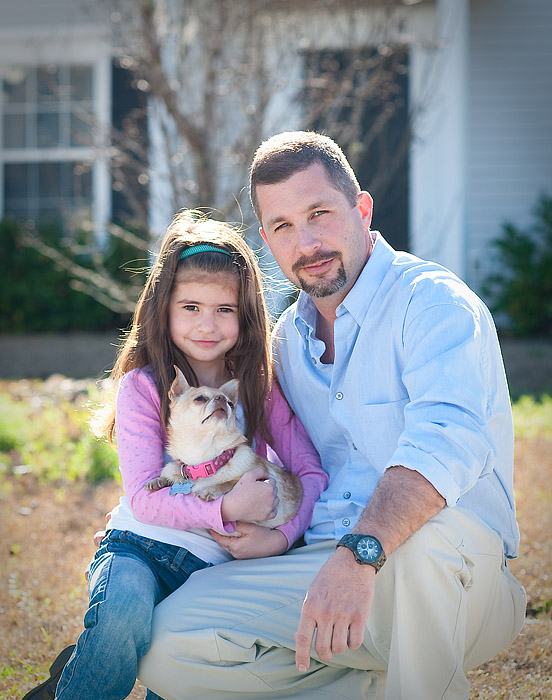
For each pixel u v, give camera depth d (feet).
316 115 29.86
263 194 9.64
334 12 30.40
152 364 10.26
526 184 36.50
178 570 9.30
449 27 33.94
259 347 10.37
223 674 8.49
